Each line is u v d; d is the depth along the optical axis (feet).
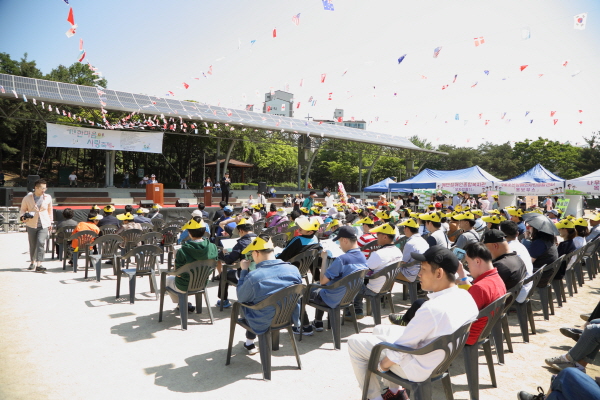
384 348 8.38
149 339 13.64
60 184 101.50
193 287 14.78
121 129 80.74
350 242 13.58
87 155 138.51
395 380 8.22
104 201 79.77
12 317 15.60
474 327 9.67
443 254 8.09
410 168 135.95
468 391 10.52
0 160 116.57
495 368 11.94
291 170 176.86
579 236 23.04
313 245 16.98
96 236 24.03
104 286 20.63
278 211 33.96
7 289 19.58
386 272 14.70
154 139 73.97
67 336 13.74
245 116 92.38
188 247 14.43
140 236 23.98
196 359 12.11
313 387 10.48
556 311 18.25
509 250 13.67
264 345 10.85
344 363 12.03
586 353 10.89
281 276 11.05
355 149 120.47
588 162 143.84
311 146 108.37
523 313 14.16
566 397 7.38
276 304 10.69
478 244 10.41
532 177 62.03
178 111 77.41
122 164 139.74
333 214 35.96
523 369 11.86
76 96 66.90
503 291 10.25
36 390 9.94
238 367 11.62
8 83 62.18
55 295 18.79
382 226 15.20
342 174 169.99
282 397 9.91
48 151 132.98
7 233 43.47
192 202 88.43
